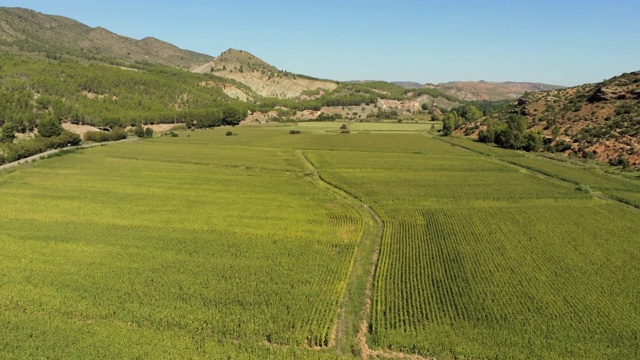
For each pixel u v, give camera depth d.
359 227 68.56
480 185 97.00
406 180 102.19
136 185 93.94
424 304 44.41
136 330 38.41
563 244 61.19
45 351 34.97
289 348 36.94
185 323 39.78
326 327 39.62
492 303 44.44
